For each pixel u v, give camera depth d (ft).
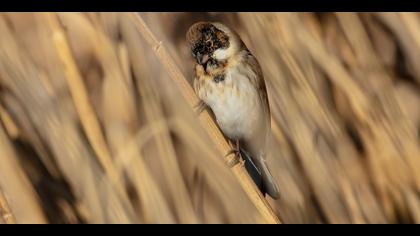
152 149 28.58
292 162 28.71
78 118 26.91
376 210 28.99
